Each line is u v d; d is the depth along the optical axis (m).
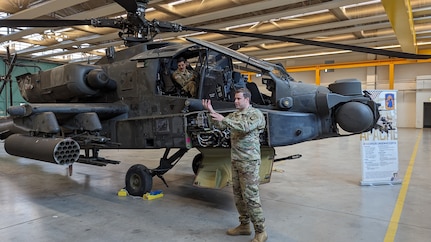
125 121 4.64
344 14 10.49
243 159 2.78
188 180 5.51
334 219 3.47
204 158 4.30
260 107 4.06
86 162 4.86
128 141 4.62
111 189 4.92
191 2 9.64
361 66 18.39
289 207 3.91
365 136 4.98
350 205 3.97
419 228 3.19
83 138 4.54
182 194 4.61
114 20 4.80
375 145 4.99
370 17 10.48
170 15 10.31
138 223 3.42
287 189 4.76
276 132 3.57
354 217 3.53
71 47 15.84
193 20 10.46
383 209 3.80
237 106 2.83
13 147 4.46
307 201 4.16
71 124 4.68
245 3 9.29
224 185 3.99
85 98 5.30
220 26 11.47
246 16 10.75
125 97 4.87
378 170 4.98
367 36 13.90
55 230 3.23
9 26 4.54
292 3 8.84
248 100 2.85
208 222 3.45
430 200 4.15
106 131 4.91
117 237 3.05
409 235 3.02
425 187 4.79
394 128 5.04
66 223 3.43
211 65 4.33
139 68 4.68
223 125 2.71
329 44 4.92
